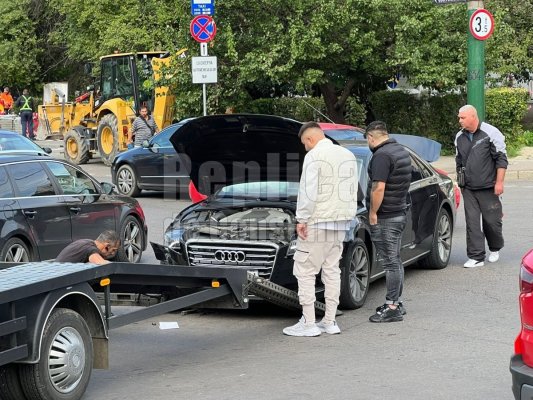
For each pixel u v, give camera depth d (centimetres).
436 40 2231
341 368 759
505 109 2425
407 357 787
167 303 777
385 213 908
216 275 822
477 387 694
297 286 936
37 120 3612
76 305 698
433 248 1157
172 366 791
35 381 642
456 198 1391
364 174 1026
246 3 2184
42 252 1120
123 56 2656
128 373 772
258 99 2558
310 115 2588
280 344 854
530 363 539
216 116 952
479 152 1166
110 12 3447
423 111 2470
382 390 692
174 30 2348
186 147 1011
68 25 3962
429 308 973
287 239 936
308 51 2161
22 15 4266
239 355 819
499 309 955
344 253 948
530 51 2889
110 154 2666
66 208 1159
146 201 1930
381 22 2233
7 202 1084
